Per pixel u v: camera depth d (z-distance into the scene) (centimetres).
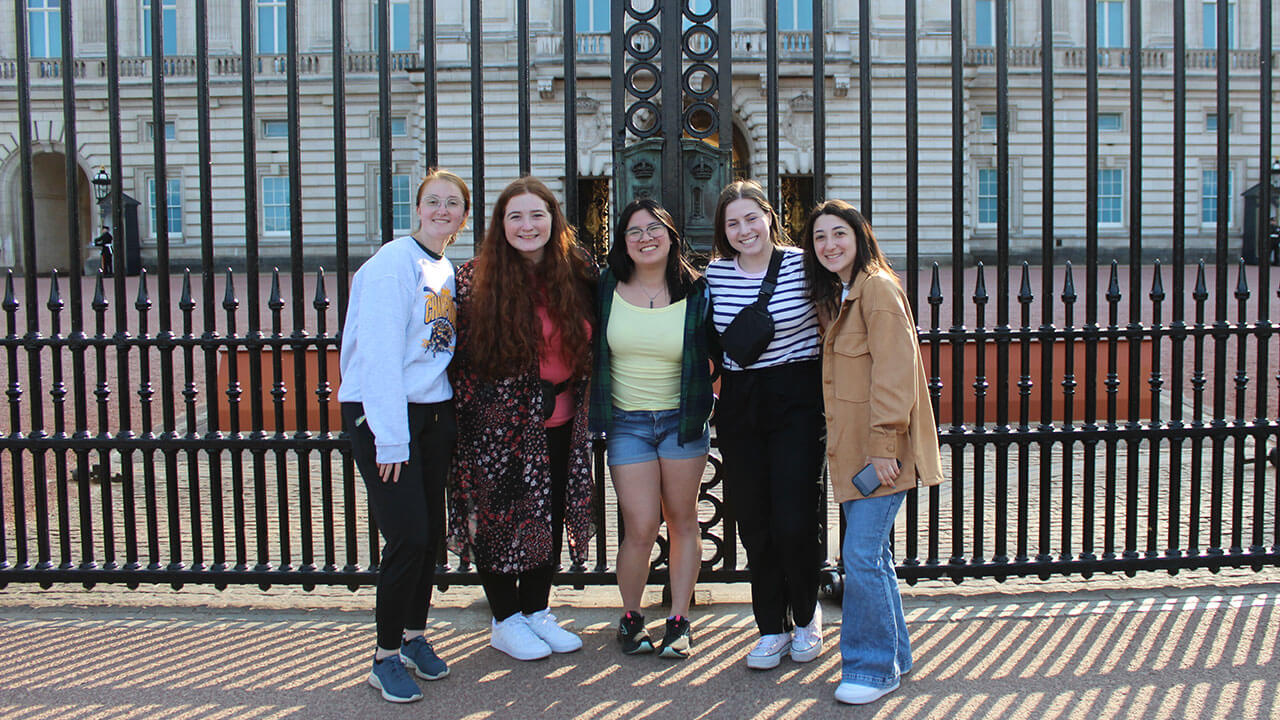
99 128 2573
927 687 307
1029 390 382
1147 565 390
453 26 2320
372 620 371
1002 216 378
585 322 327
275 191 2530
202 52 369
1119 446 646
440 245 320
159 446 380
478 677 319
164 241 376
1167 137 2623
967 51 2431
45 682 314
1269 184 384
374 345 291
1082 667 320
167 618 372
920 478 297
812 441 318
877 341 293
